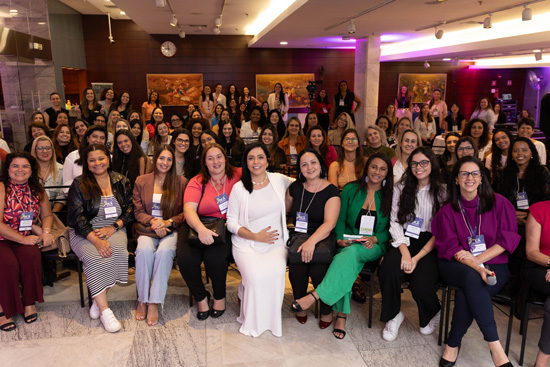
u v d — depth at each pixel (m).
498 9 6.90
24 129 7.27
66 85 12.23
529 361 2.52
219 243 2.95
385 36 10.76
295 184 3.17
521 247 3.05
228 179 3.24
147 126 6.82
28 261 2.93
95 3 10.43
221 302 3.05
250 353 2.61
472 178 2.58
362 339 2.78
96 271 2.89
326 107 9.95
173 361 2.53
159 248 2.97
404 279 2.77
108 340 2.75
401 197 2.94
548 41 8.25
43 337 2.78
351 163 4.05
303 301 2.72
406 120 5.70
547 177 3.33
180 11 8.52
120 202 3.22
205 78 12.92
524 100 15.91
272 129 4.76
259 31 11.66
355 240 2.98
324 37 10.55
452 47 11.12
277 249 2.95
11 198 3.04
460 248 2.65
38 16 8.06
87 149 3.06
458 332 2.47
